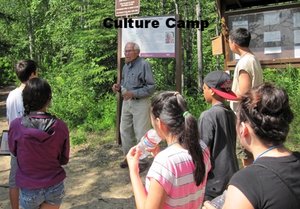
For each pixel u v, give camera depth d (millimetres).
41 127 2863
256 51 5520
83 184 5414
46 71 17203
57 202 3035
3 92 19578
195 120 2105
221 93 2957
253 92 1612
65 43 13906
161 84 9969
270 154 1534
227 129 2943
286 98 1566
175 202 2014
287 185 1432
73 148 7102
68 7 14031
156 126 2180
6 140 3527
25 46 22719
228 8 6000
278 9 5316
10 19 19078
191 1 10656
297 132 6293
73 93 10477
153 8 10500
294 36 5262
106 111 8945
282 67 5363
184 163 2037
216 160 2912
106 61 10812
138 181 2129
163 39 6117
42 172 2932
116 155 6516
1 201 5062
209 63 11281
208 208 1845
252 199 1425
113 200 4848
